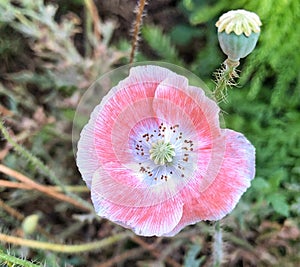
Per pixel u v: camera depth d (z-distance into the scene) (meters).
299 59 0.18
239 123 0.19
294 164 0.18
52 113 0.20
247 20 0.12
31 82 0.20
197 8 0.20
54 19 0.21
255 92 0.18
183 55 0.21
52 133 0.19
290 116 0.19
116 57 0.19
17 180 0.19
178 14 0.20
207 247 0.18
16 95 0.20
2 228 0.19
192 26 0.20
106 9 0.20
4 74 0.20
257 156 0.19
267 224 0.18
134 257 0.19
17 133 0.20
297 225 0.17
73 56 0.19
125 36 0.21
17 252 0.18
